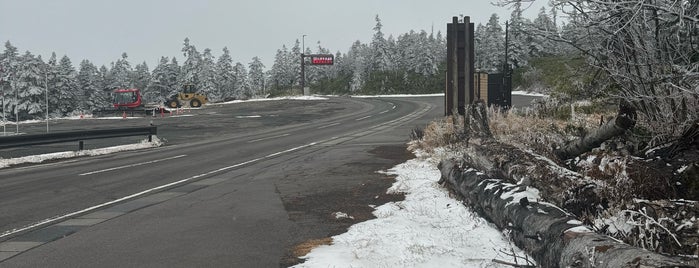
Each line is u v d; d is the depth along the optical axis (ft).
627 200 17.93
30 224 26.84
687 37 21.52
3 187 40.09
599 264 12.78
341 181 38.99
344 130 97.04
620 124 21.94
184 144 80.48
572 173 20.77
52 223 26.99
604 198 18.86
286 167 48.80
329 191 34.94
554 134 38.01
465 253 18.90
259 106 200.44
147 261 19.88
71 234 24.44
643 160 19.89
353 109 165.17
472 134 39.27
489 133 38.29
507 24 134.10
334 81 364.58
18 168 54.03
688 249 14.52
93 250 21.57
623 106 22.02
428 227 23.20
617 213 17.30
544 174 21.02
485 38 293.64
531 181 21.75
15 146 60.59
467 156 29.60
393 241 21.07
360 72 340.59
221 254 20.63
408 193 32.32
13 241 23.32
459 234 21.40
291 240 22.59
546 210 18.03
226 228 25.07
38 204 32.55
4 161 57.21
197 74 342.23
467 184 25.96
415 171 40.19
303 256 20.10
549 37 24.44
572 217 16.87
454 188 28.76
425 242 20.62
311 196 33.32
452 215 24.93
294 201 31.81
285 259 19.80
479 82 67.15
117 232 24.66
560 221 16.47
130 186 39.34
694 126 19.77
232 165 51.75
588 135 24.72
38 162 59.77
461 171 28.45
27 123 164.86
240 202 31.89
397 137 78.28
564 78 54.13
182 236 23.65
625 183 18.58
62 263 19.84
